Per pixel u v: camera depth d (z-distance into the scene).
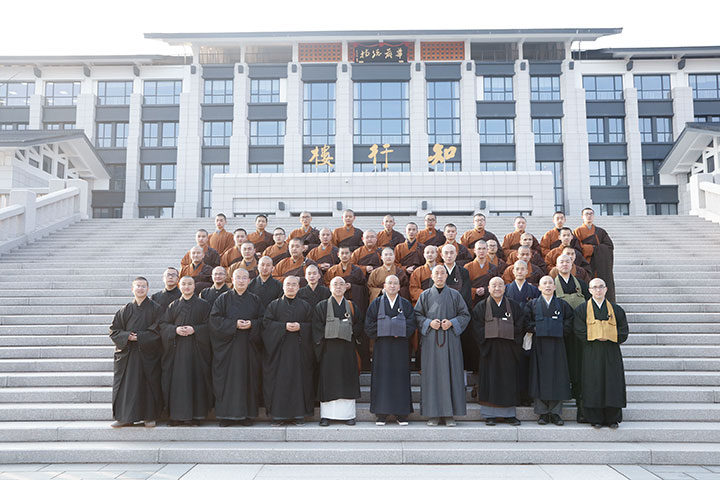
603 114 31.08
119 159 31.80
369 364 7.32
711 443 5.77
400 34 30.23
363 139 30.62
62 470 5.31
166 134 32.22
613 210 30.72
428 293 6.40
